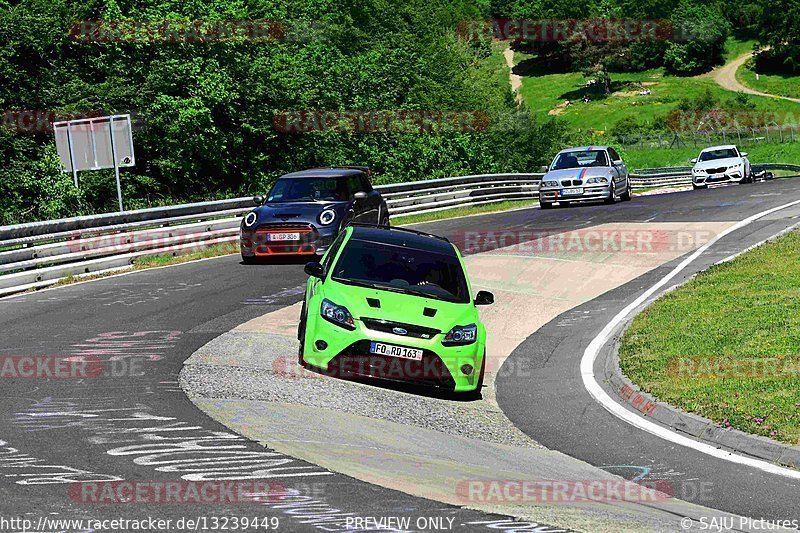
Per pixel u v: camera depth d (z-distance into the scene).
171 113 134.00
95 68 139.88
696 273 63.44
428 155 177.75
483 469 27.14
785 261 61.47
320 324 37.69
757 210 91.50
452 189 122.12
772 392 35.06
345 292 38.53
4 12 129.88
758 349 41.66
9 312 51.25
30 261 61.28
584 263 69.38
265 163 152.88
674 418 33.72
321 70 171.75
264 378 36.94
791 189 113.75
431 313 37.97
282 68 153.62
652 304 54.03
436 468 26.69
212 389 34.56
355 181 74.75
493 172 195.12
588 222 91.00
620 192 112.94
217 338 44.66
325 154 161.25
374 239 42.62
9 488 22.38
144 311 51.72
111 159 85.19
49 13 133.12
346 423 31.34
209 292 58.31
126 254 71.81
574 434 32.56
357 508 22.00
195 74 137.75
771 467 28.22
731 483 26.52
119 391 33.62
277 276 64.56
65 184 119.38
